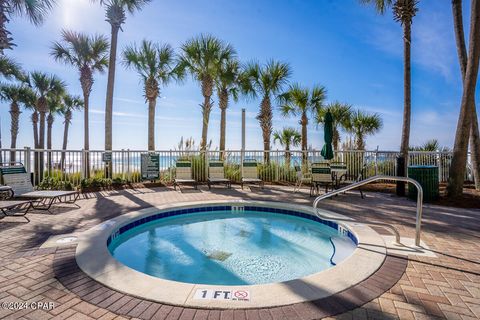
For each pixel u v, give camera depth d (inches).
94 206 217.5
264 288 85.4
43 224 162.6
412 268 101.4
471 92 230.7
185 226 200.5
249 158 402.0
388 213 193.9
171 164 381.1
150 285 87.0
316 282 89.4
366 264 103.8
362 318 70.5
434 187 231.8
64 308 74.9
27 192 210.5
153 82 430.9
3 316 70.9
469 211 199.8
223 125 489.4
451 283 89.8
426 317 70.9
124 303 77.4
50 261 106.3
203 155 394.0
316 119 551.8
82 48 486.3
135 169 364.5
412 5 311.6
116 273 95.4
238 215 230.2
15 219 174.6
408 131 316.5
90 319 69.9
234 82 465.1
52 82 681.6
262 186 344.8
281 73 439.5
